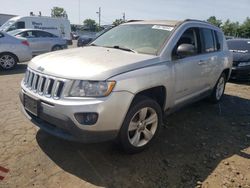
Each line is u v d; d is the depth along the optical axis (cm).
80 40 2089
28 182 298
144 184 305
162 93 388
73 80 305
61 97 307
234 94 734
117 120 316
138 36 437
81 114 298
